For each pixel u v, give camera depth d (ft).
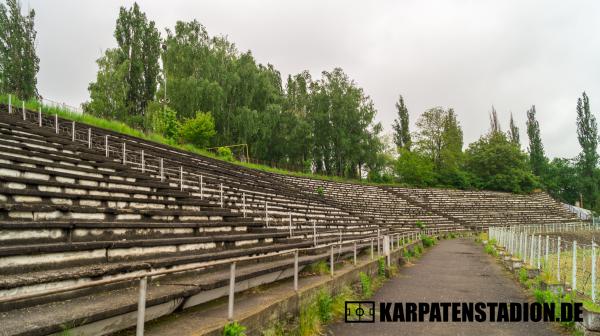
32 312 17.19
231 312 21.01
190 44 173.06
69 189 33.14
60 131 59.98
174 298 21.85
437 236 138.00
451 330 30.09
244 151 181.78
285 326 26.48
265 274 32.58
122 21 171.32
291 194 99.50
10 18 136.15
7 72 132.46
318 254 48.42
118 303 19.11
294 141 210.38
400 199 186.39
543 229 166.09
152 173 54.90
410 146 278.87
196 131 143.54
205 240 34.55
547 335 29.12
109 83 153.69
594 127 292.20
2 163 30.58
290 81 237.45
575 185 299.99
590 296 34.86
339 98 222.07
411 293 44.47
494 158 265.54
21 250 20.49
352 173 238.89
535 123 317.42
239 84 179.73
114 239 28.35
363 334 28.76
